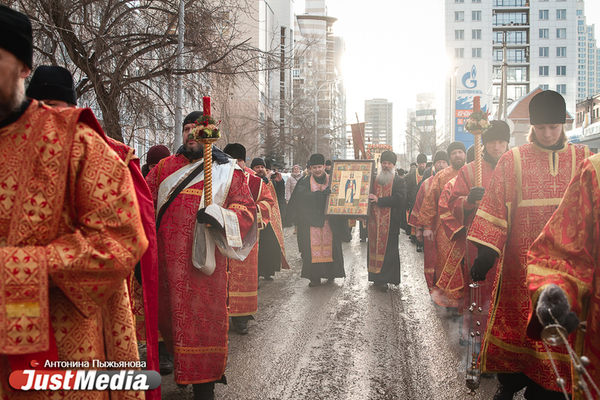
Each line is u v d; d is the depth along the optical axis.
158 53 10.92
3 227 1.73
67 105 2.66
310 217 8.03
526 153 3.43
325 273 8.12
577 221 2.15
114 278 1.79
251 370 4.43
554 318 1.82
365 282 8.48
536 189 3.37
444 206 5.77
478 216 3.41
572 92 72.19
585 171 2.16
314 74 45.81
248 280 5.53
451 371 4.40
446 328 5.71
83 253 1.71
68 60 10.14
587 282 2.07
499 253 3.31
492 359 3.39
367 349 5.00
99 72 9.59
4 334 1.60
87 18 9.31
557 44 72.19
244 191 3.92
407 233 15.88
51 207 1.76
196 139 3.62
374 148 22.73
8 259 1.63
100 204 1.80
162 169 3.96
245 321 5.57
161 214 3.74
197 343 3.57
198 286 3.62
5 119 1.78
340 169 8.30
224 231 3.51
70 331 1.81
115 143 2.72
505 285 3.42
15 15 1.74
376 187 8.19
